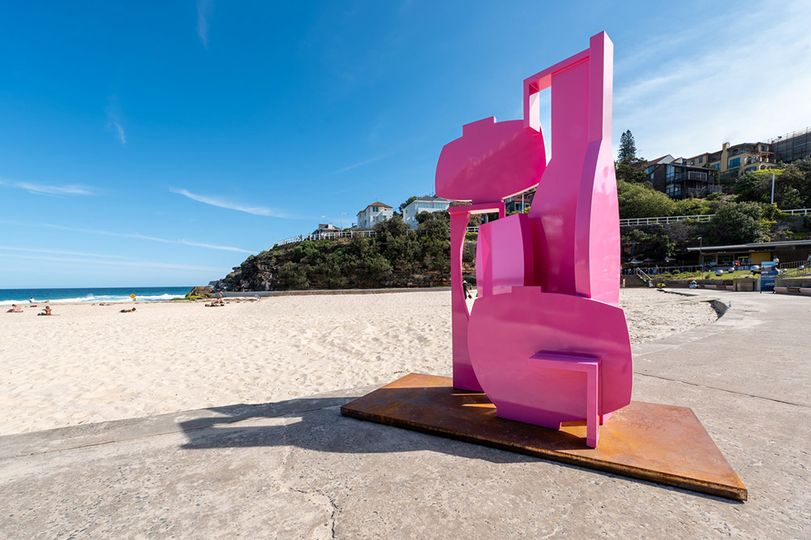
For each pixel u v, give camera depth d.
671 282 29.30
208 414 2.94
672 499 1.64
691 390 3.16
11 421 4.04
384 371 5.78
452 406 2.80
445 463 2.02
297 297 29.36
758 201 43.59
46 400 4.69
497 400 2.55
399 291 32.72
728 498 1.63
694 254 38.03
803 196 42.94
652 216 44.31
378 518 1.53
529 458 2.05
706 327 6.68
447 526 1.47
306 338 9.01
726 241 36.47
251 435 2.47
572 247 2.46
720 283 23.17
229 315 16.12
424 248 40.09
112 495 1.78
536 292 2.36
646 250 39.31
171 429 2.64
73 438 2.52
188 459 2.14
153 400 4.65
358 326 10.60
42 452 2.32
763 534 1.39
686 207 44.50
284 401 3.24
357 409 2.76
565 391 2.27
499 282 2.61
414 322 10.90
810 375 3.53
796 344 4.98
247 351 7.60
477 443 2.25
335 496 1.71
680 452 1.98
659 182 58.75
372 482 1.83
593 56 2.31
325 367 6.16
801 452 2.06
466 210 3.16
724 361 4.11
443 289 32.97
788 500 1.61
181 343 8.68
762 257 34.66
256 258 42.94
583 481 1.80
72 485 1.89
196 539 1.44
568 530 1.43
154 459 2.16
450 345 7.48
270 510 1.62
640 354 4.57
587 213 2.22
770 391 3.09
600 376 2.18
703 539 1.37
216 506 1.66
